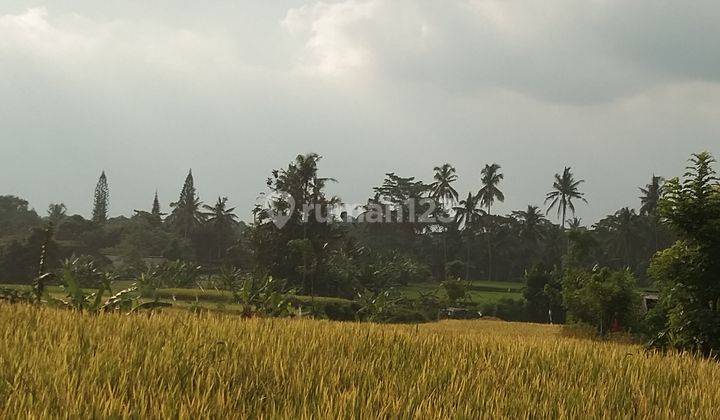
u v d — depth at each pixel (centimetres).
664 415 714
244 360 779
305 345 954
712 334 1523
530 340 1425
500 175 10988
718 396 851
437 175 11506
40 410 517
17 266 7362
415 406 632
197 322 1162
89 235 11406
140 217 13112
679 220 1581
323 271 7581
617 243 9919
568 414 671
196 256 11600
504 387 758
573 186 10519
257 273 7138
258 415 550
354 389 629
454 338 1285
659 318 1755
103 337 915
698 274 1546
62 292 4266
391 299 5950
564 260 7481
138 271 8538
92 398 543
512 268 10906
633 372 981
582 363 1039
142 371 676
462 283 7181
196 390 602
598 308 3256
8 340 831
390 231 11650
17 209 15250
